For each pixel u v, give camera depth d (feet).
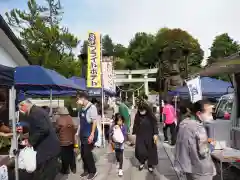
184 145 11.56
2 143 19.10
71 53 87.51
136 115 21.84
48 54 79.15
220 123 19.93
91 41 33.06
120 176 20.77
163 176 20.61
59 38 82.74
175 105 40.40
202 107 11.59
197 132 11.36
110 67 48.88
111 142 21.15
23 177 16.85
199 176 11.26
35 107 14.98
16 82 22.31
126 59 207.21
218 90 39.68
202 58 168.14
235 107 20.94
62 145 20.36
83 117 19.15
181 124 12.01
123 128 21.12
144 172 21.72
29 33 79.00
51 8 101.60
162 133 43.21
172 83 60.39
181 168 11.61
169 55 60.49
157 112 81.15
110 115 44.68
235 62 17.62
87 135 19.17
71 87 26.48
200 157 11.30
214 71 22.45
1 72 13.55
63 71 83.05
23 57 32.65
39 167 15.20
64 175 20.81
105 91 42.86
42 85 23.36
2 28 23.82
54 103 65.21
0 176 13.56
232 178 17.89
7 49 29.68
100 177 20.68
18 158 14.88
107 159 26.40
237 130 18.92
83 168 22.24
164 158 26.55
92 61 33.14
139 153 21.49
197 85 29.09
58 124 20.56
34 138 14.52
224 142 19.71
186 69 58.90
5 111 29.43
